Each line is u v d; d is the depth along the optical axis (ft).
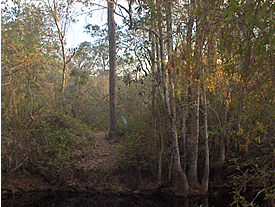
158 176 27.40
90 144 37.70
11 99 26.99
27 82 30.12
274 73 13.96
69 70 75.92
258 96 15.52
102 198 26.11
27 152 27.84
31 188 26.73
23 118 28.66
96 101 63.93
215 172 28.17
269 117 18.10
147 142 29.43
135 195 26.73
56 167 28.58
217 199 25.38
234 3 10.82
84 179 28.86
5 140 25.91
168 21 24.08
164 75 25.75
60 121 39.45
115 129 43.11
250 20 13.14
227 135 26.32
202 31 20.59
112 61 44.11
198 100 25.32
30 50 31.42
